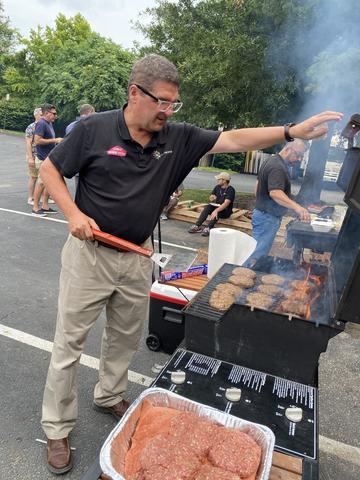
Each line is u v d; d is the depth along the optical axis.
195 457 1.20
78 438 2.10
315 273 2.57
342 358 3.07
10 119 24.48
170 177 1.81
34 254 4.77
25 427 2.15
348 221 2.42
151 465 1.17
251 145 1.85
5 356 2.76
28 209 6.80
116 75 19.30
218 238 2.74
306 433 1.49
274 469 1.34
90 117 1.65
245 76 6.44
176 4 7.77
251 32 6.29
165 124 1.76
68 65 20.78
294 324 1.74
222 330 1.87
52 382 1.86
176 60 8.02
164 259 1.61
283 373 1.85
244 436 1.29
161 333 2.83
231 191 6.36
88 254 1.73
